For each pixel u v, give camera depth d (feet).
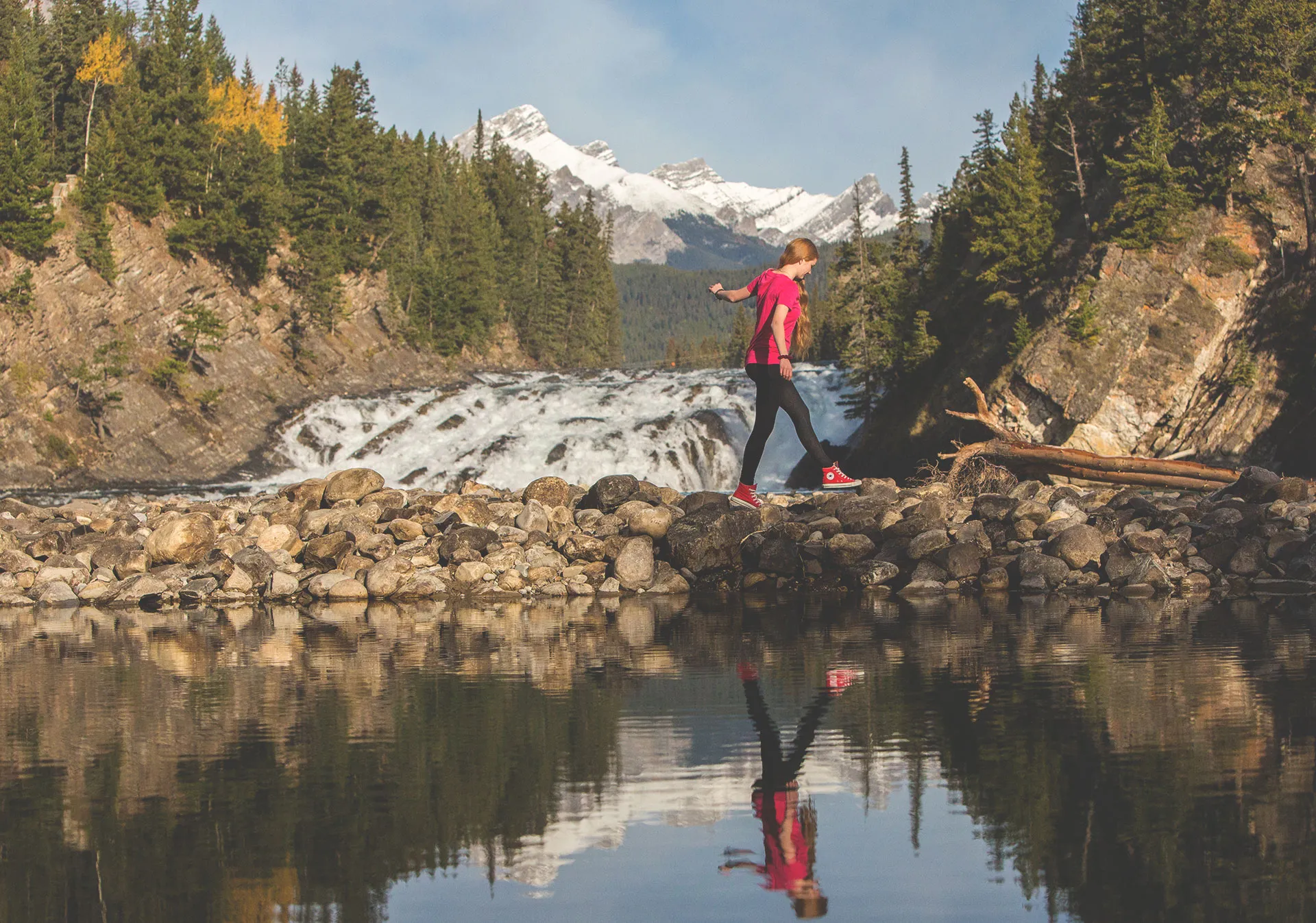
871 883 9.61
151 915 9.07
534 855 10.62
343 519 50.83
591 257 427.33
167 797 12.94
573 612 38.06
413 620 36.06
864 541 46.98
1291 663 21.91
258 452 170.30
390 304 252.42
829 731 16.06
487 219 371.97
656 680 21.65
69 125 241.96
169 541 49.03
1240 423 145.18
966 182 195.11
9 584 47.26
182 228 187.93
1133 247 142.10
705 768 13.94
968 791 12.51
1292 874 9.53
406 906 9.21
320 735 16.49
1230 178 144.87
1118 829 10.93
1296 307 142.31
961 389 151.64
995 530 47.96
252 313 199.72
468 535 49.08
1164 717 16.39
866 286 197.06
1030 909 8.86
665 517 49.08
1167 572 42.60
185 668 24.91
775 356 27.71
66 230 165.99
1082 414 134.10
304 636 31.68
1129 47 180.34
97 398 155.74
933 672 21.77
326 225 241.14
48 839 11.32
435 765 14.38
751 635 29.43
